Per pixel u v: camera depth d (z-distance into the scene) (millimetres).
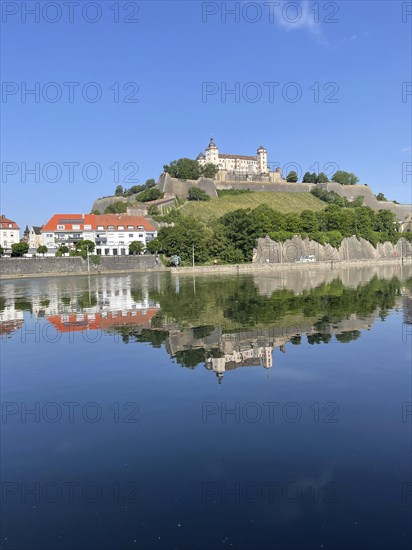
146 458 14734
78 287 85438
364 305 47812
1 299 63625
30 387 22469
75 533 11188
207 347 29312
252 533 11000
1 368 26141
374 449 14984
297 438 15891
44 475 13898
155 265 156500
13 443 16141
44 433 16938
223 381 22266
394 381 21812
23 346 31719
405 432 16234
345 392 20375
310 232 191500
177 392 20875
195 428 16906
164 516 11766
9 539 11031
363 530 11016
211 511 11891
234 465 14133
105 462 14562
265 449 15125
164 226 191375
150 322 39812
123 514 11898
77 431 17016
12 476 13898
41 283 101500
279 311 44281
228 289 73250
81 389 21844
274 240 175500
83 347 30766
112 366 25656
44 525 11539
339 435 16062
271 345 29406
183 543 10727
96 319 42469
